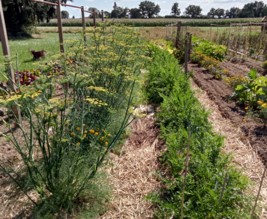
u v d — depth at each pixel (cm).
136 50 587
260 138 392
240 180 251
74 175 236
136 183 288
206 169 249
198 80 760
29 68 749
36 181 229
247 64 1059
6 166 290
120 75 371
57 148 222
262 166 329
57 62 290
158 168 315
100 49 400
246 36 1374
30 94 203
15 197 253
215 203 211
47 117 216
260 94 497
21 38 2217
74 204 244
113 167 312
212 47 1180
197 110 395
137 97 486
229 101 559
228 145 383
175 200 242
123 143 363
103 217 242
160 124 396
